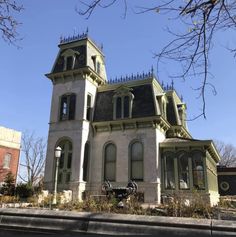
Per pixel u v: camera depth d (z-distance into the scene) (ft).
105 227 15.16
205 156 70.69
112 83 88.02
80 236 15.43
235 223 13.43
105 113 82.33
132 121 77.10
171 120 90.53
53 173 77.92
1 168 112.98
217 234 13.20
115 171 76.59
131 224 14.79
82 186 74.18
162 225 14.28
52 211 17.13
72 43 89.56
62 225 16.16
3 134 117.39
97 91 87.66
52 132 81.61
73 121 79.66
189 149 72.74
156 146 73.61
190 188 69.26
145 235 14.24
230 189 114.01
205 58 15.58
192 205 31.63
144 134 75.97
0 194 64.85
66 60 87.15
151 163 72.74
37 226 16.71
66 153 78.69
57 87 85.81
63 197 61.57
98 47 94.02
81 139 76.84
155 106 76.43
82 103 80.48
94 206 34.30
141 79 82.64
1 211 18.20
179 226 13.97
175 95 101.09
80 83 82.74
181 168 72.79
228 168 116.78
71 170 75.46
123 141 77.87
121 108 80.89
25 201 58.13
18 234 16.92
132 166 75.31
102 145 80.12
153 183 70.64
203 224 13.65
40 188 65.36
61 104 84.02
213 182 79.61
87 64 83.82
